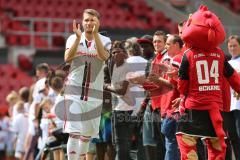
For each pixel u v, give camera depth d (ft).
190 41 59.16
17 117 109.29
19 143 109.40
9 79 162.71
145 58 76.84
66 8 185.37
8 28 174.09
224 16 192.75
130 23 183.21
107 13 185.98
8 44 170.50
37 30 175.42
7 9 182.19
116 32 178.81
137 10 189.26
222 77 60.29
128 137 73.82
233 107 73.56
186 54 59.62
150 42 76.79
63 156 80.94
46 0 186.39
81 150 66.33
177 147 68.44
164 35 71.72
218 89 59.57
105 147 78.23
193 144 59.88
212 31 58.34
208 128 59.31
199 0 184.44
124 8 190.49
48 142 81.41
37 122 90.33
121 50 72.84
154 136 73.00
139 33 179.01
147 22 185.98
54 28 175.94
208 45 58.95
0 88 161.07
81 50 65.87
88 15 65.72
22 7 183.01
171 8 188.75
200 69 59.11
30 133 96.73
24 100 110.11
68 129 65.72
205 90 59.11
